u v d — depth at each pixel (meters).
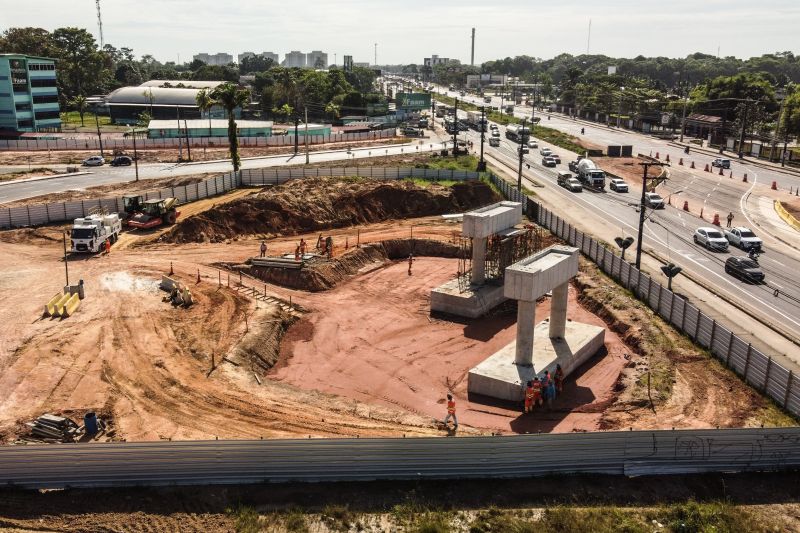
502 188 81.81
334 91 199.38
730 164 110.44
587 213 75.00
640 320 42.28
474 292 46.03
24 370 34.25
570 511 22.83
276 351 39.31
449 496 23.84
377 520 22.52
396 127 166.50
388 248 59.88
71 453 23.62
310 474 24.31
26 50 197.25
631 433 24.98
